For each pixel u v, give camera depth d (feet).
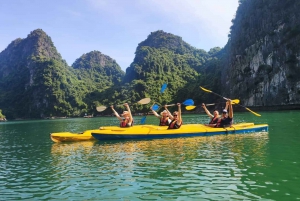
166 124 41.19
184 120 96.37
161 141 35.19
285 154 24.39
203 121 86.28
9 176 21.33
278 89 181.27
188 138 36.94
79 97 377.50
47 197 16.07
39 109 366.02
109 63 533.55
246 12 225.56
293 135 36.22
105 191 16.53
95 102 342.85
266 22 200.85
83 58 519.60
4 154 32.37
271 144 29.71
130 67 388.16
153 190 16.28
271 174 18.43
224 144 30.96
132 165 22.65
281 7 190.08
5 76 465.88
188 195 15.23
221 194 15.12
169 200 14.66
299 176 17.84
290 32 176.04
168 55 392.88
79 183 18.38
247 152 25.85
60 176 20.40
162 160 23.93
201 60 402.52
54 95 359.66
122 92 337.52
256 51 203.10
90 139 39.96
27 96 385.50
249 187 16.05
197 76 345.10
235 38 238.48
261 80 195.62
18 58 469.98
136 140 37.09
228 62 246.06
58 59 462.19
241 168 20.16
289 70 173.78
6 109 369.91
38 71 386.73
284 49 179.01
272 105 183.93
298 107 168.25
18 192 17.24
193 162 22.62
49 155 29.66
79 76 457.68
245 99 209.36
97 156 27.27
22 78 415.85
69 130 74.74
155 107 42.11
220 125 40.78
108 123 112.88
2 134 67.62
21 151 34.22
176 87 323.16
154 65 352.69
